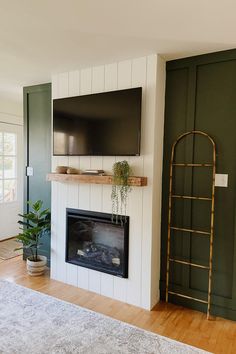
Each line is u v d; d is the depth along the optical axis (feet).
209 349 6.71
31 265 10.69
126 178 8.29
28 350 6.44
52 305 8.51
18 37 7.28
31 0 5.58
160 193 8.95
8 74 10.41
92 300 8.96
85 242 10.34
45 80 11.18
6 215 15.52
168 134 8.95
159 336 7.14
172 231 9.00
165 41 7.39
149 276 8.49
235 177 7.97
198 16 6.10
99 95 9.06
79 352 6.43
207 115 8.31
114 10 5.94
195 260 8.63
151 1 5.57
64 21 6.44
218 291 8.30
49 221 11.12
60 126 10.03
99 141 9.09
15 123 15.64
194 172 8.58
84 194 9.70
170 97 8.87
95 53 8.27
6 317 7.76
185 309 8.64
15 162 15.93
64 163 10.22
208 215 8.42
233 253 8.05
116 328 7.43
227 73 8.00
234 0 5.44
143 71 8.43
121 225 8.86
